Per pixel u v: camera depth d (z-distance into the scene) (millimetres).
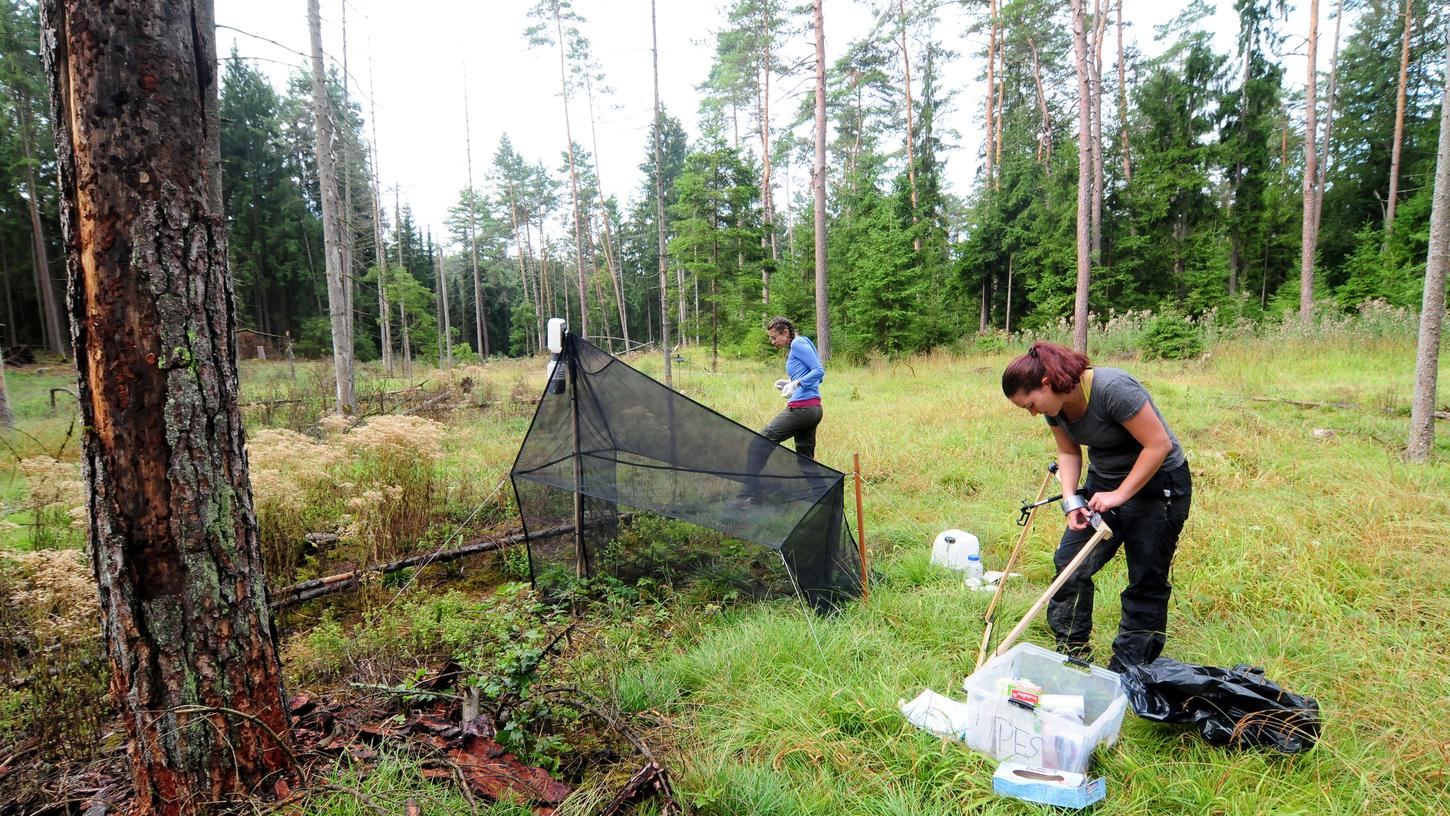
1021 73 27234
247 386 15906
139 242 1653
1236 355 12117
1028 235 20156
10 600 2965
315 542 4656
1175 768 2215
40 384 15969
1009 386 2646
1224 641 3049
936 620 3354
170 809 1859
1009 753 2281
